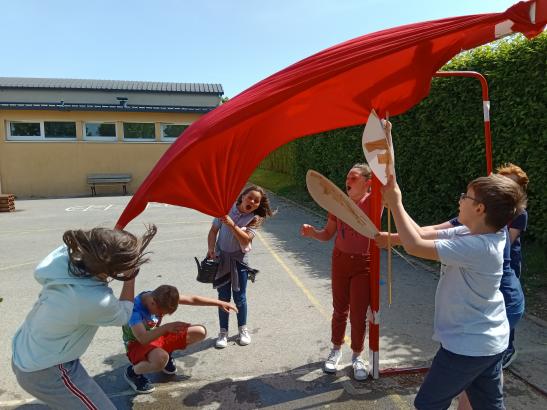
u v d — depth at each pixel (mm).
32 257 7195
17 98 20625
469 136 5730
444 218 6750
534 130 4832
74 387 2016
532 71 4719
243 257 3676
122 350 3682
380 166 2086
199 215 11594
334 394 2967
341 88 2396
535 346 3518
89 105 18297
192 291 5215
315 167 12203
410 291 4988
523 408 2732
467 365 1941
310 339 3838
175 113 19188
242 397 2963
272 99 2061
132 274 2107
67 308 1915
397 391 2982
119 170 18891
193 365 3412
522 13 2025
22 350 1989
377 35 2277
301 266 6211
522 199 1951
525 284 4734
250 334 3961
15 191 17984
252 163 2586
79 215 12109
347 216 2281
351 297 3117
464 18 2121
